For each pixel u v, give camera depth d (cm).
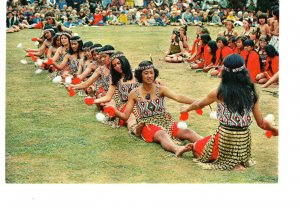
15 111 622
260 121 443
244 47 797
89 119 590
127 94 550
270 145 502
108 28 1750
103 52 611
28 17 1736
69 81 626
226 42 872
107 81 620
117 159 463
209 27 1731
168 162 454
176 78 847
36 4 1816
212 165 439
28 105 653
